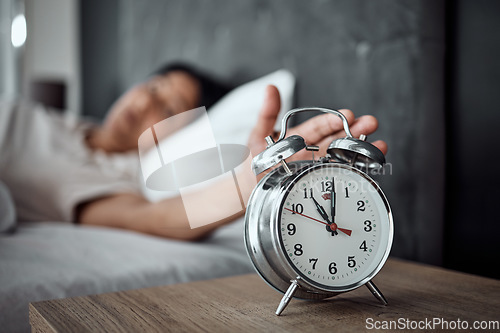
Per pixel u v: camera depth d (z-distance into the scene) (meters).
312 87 1.40
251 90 1.48
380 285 0.78
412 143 1.11
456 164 1.10
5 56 3.80
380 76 1.19
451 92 1.12
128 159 1.90
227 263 1.09
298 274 0.62
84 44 3.19
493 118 1.02
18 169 1.71
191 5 2.00
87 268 0.99
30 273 0.93
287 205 0.64
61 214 1.57
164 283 0.98
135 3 2.49
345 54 1.29
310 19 1.40
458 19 1.10
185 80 1.86
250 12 1.65
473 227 1.06
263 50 1.60
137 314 0.64
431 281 0.81
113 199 1.55
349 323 0.59
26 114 1.94
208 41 1.89
